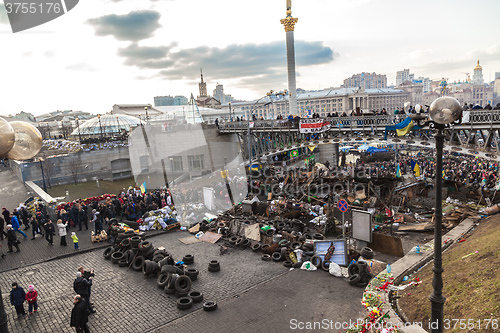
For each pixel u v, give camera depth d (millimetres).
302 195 29125
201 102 121562
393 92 152875
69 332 11836
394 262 16250
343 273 15586
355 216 18531
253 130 39344
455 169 34969
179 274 15531
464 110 23031
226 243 20828
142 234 21453
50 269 17844
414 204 26141
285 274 16062
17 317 12883
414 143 26703
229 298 13906
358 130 30578
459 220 21391
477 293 10164
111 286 15508
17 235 23766
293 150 39562
